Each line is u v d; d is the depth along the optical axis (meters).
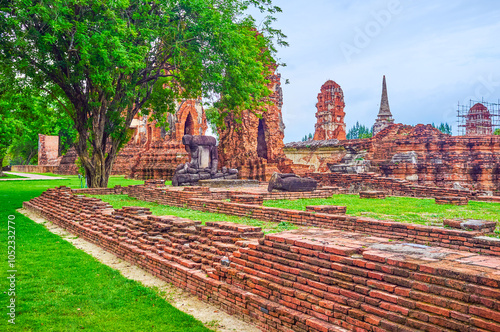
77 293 7.20
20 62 18.55
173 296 7.17
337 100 56.22
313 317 5.11
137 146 57.59
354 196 18.38
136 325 5.85
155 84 26.86
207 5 20.73
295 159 36.44
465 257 4.77
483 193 22.88
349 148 32.44
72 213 14.77
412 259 4.69
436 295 4.20
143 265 8.88
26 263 9.09
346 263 5.11
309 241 5.80
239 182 25.56
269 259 6.12
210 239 8.04
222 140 36.62
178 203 16.23
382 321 4.41
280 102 39.91
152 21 20.12
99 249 10.95
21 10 16.06
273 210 11.69
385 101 52.47
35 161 83.88
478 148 26.44
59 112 27.56
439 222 10.41
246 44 24.80
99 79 17.92
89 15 19.34
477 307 3.86
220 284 6.62
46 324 5.89
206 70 22.64
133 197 20.30
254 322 5.85
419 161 27.06
